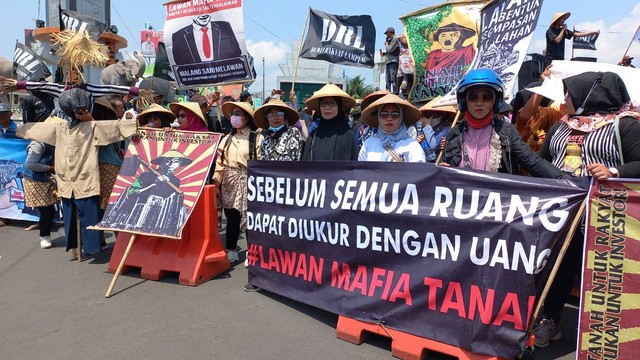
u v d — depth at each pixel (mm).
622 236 2619
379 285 3367
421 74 5410
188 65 6191
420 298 3152
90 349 3283
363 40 8430
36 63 7172
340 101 4402
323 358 3188
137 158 5004
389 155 3773
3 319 3773
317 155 4418
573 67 4301
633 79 4094
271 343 3395
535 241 2750
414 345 3123
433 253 3127
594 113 3166
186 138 4883
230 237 5348
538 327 3320
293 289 3953
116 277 4355
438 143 5230
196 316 3854
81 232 5332
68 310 3965
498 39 4281
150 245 4906
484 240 2918
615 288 2645
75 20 7363
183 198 4594
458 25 5066
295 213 3932
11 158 7109
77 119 5188
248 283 4473
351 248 3543
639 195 2568
